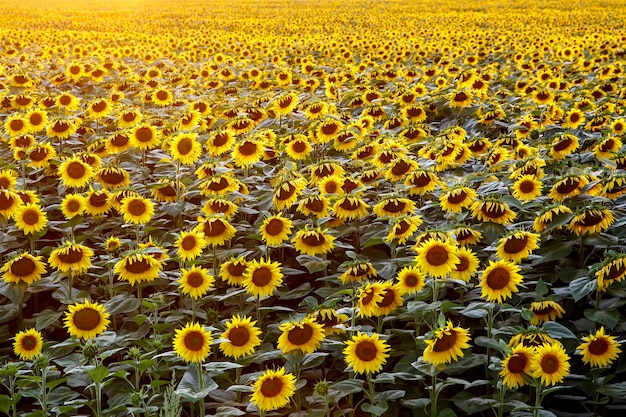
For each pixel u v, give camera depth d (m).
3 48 19.78
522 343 4.29
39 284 5.55
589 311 4.97
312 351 4.40
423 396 4.89
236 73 15.41
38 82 13.33
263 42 21.84
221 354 5.21
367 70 14.84
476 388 5.02
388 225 6.28
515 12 41.81
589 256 5.83
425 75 13.77
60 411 4.39
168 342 5.36
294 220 6.92
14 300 5.30
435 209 6.85
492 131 10.09
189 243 5.55
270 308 5.20
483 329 5.36
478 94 10.91
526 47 19.11
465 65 16.09
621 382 4.82
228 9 47.50
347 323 5.22
